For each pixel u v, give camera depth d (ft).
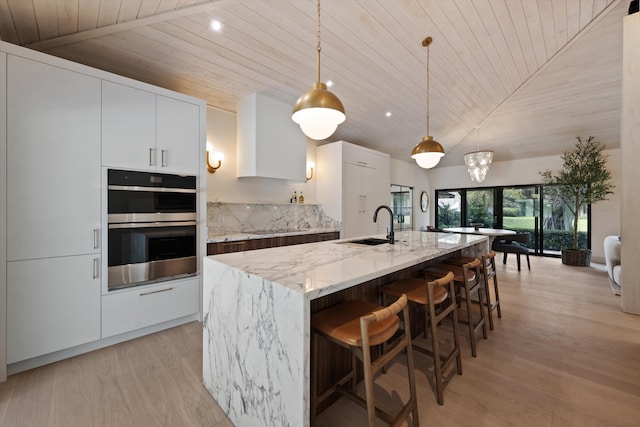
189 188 9.20
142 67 8.97
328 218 15.40
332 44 9.36
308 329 3.73
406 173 23.84
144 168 8.20
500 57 11.19
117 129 7.71
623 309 10.07
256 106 11.39
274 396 4.10
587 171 17.11
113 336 7.86
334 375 5.51
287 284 4.03
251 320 4.59
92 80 7.29
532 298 11.69
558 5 8.75
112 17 6.96
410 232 12.64
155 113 8.44
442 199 26.37
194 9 7.22
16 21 6.66
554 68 12.25
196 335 8.41
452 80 12.46
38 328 6.59
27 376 6.31
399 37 9.50
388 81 12.05
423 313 8.62
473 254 11.12
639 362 6.86
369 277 4.70
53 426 4.88
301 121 5.98
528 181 21.56
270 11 7.73
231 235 11.05
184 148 9.07
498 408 5.32
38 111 6.52
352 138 17.42
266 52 9.34
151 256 8.39
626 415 5.11
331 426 4.89
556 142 18.72
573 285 13.52
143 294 8.25
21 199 6.34
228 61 9.46
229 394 5.13
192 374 6.43
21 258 6.36
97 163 7.38
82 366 6.72
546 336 8.28
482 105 15.17
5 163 6.15
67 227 6.96
